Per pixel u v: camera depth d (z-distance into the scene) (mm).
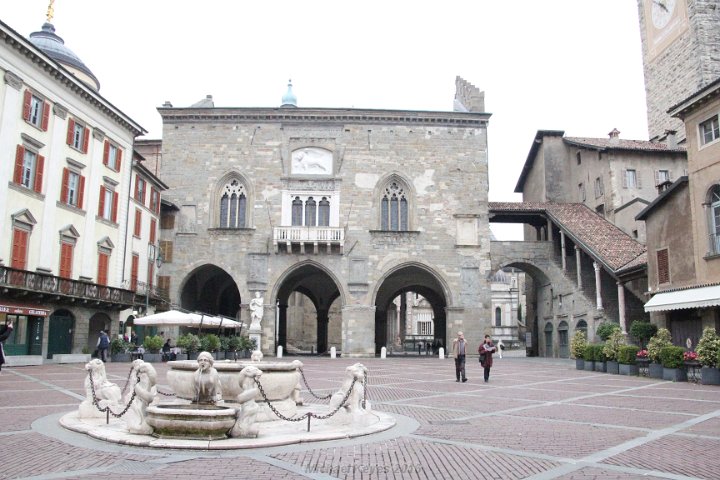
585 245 44969
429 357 53500
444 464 9688
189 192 51406
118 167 44125
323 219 51406
